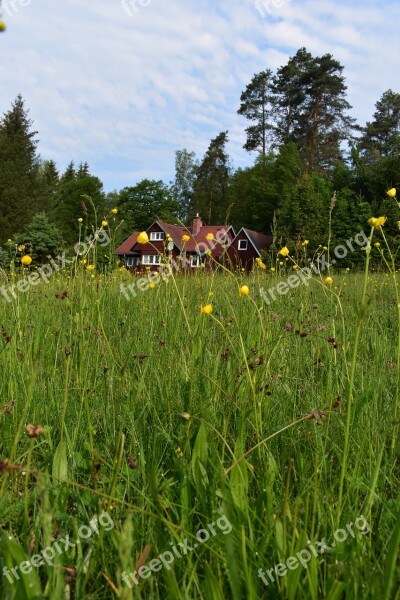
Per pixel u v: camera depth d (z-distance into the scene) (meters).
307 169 46.94
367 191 36.44
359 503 1.69
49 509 1.15
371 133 51.72
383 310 5.10
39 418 2.31
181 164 62.53
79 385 2.52
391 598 1.19
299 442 2.07
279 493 1.69
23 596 1.09
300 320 3.68
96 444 2.11
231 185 53.88
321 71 49.94
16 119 40.28
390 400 2.50
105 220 4.29
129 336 3.50
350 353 2.80
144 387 2.45
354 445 2.01
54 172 53.50
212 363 2.69
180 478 1.70
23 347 2.83
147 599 1.28
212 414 2.09
